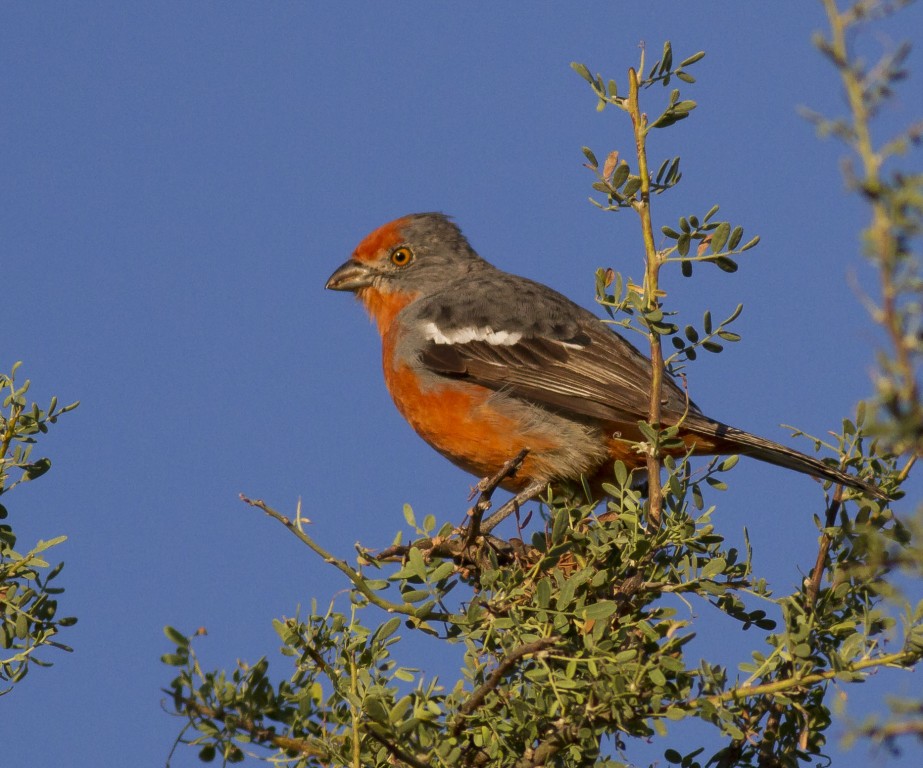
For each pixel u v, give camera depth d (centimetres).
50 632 927
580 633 874
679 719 832
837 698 533
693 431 1294
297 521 815
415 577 827
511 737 868
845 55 485
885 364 447
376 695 797
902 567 510
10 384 986
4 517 968
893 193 455
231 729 788
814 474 1086
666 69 991
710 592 911
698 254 979
